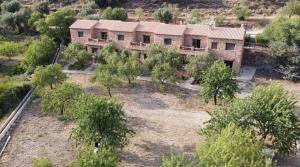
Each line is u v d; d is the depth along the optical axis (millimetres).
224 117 36875
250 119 36438
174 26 63719
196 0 92312
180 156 29422
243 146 28812
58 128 44438
